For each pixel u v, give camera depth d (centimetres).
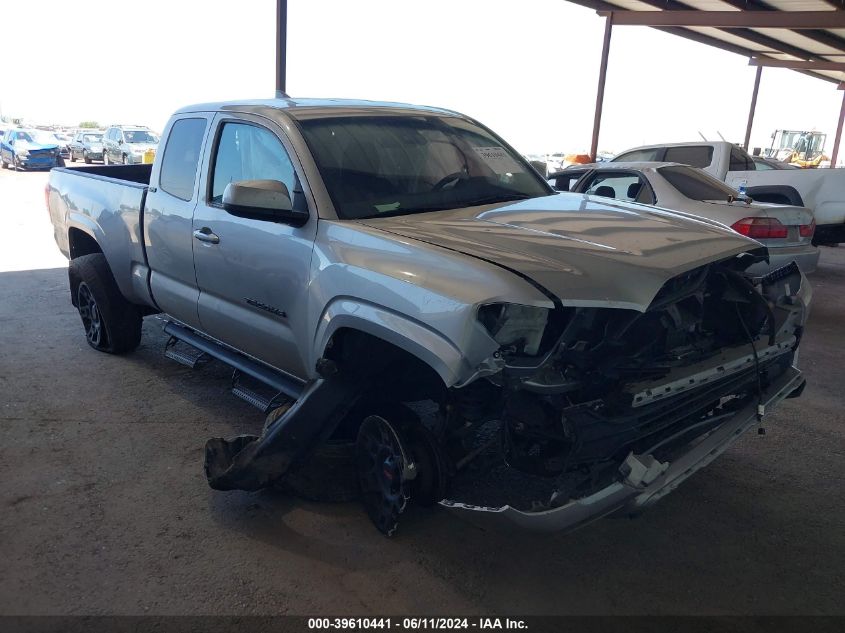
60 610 278
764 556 321
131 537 329
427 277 276
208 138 421
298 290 341
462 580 301
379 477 325
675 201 751
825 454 424
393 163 375
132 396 496
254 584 296
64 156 3142
